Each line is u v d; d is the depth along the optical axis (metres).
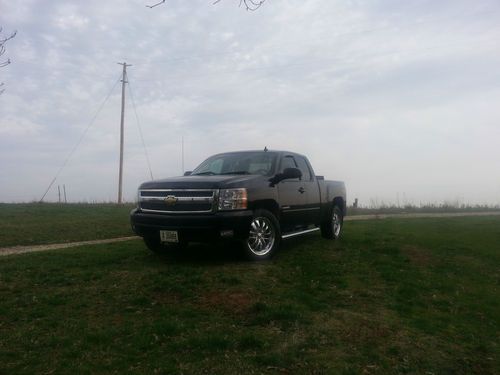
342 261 7.92
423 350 4.76
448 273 7.71
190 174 8.68
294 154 9.09
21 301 5.65
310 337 4.79
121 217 16.66
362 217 20.02
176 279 6.39
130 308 5.47
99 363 4.14
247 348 4.51
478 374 4.48
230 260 7.55
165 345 4.50
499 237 11.40
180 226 6.84
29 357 4.23
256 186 7.35
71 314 5.28
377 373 4.24
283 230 8.41
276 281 6.48
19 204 23.88
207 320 5.13
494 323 5.74
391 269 7.55
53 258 8.15
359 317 5.42
